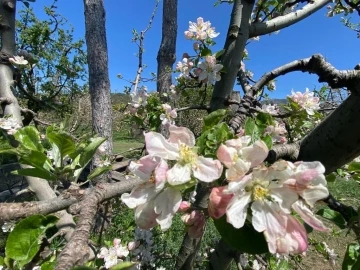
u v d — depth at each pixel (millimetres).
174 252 3682
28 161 993
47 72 7449
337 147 1276
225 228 833
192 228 914
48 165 1047
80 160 1085
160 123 2896
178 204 738
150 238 2543
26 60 3047
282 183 731
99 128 5691
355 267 917
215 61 2162
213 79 2145
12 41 2975
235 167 732
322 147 1309
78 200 819
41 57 7316
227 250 1767
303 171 722
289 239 707
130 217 4113
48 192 2121
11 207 772
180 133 793
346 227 1052
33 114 2951
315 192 721
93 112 5754
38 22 7500
